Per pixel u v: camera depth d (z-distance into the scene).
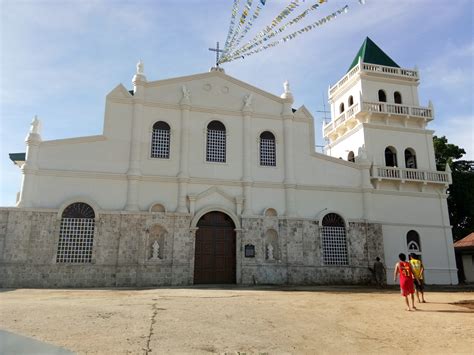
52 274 25.00
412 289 16.47
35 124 27.08
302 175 31.75
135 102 29.25
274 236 29.83
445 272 33.00
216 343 10.38
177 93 30.50
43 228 25.44
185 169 29.06
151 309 14.25
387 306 17.25
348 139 36.81
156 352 9.35
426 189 34.47
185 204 28.50
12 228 25.02
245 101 31.59
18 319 11.78
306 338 11.34
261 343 10.60
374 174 32.94
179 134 29.80
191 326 11.95
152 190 28.33
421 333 12.21
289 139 31.92
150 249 27.25
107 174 27.56
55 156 27.06
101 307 14.30
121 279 25.86
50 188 26.44
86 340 9.92
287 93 32.81
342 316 14.62
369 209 32.09
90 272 25.55
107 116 28.64
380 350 10.42
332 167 32.50
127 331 10.99
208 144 30.52
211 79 31.56
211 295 19.42
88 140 27.86
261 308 15.52
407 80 36.94
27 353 6.48
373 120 35.12
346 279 29.97
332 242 30.89
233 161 30.55
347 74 37.97
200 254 28.28
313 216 30.94
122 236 26.48
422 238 33.16
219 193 29.42
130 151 28.45
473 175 44.31
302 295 20.66
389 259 31.83
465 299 20.28
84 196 26.69
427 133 36.19
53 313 12.82
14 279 24.45
